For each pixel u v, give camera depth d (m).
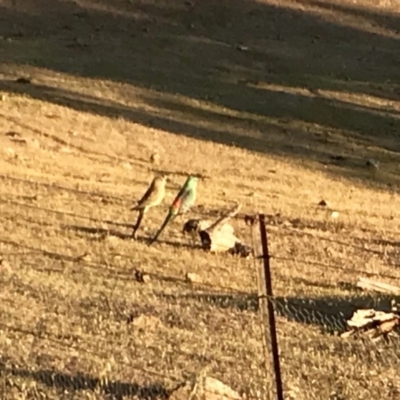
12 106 18.30
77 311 8.57
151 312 8.80
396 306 9.89
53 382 7.30
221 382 7.62
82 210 11.66
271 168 17.56
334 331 9.05
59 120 17.97
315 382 8.01
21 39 28.72
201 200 13.29
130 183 14.12
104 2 33.28
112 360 7.75
